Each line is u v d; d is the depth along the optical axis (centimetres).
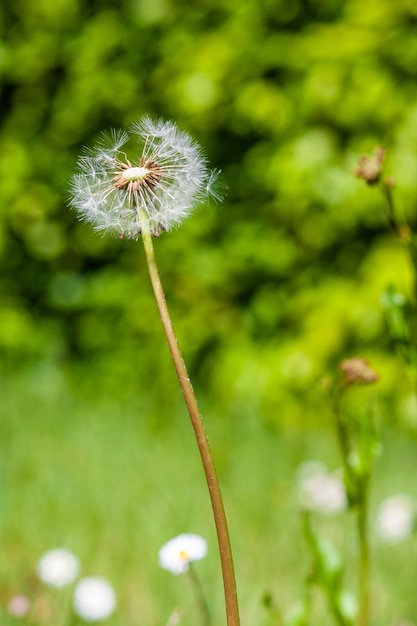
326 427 502
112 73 545
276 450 468
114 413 509
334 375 509
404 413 483
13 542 357
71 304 574
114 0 549
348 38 502
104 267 575
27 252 576
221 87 519
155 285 139
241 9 527
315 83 502
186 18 539
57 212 570
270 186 519
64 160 565
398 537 356
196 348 546
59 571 287
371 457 224
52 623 291
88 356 576
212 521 382
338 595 230
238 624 139
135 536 362
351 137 506
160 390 542
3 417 489
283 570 341
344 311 506
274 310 535
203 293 545
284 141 518
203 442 138
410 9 495
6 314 574
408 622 306
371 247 516
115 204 142
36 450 452
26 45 560
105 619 297
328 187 505
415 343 236
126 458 443
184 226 538
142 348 557
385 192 229
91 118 554
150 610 308
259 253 533
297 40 514
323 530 376
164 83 534
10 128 573
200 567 329
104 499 393
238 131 528
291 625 235
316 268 527
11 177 568
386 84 495
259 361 527
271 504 402
